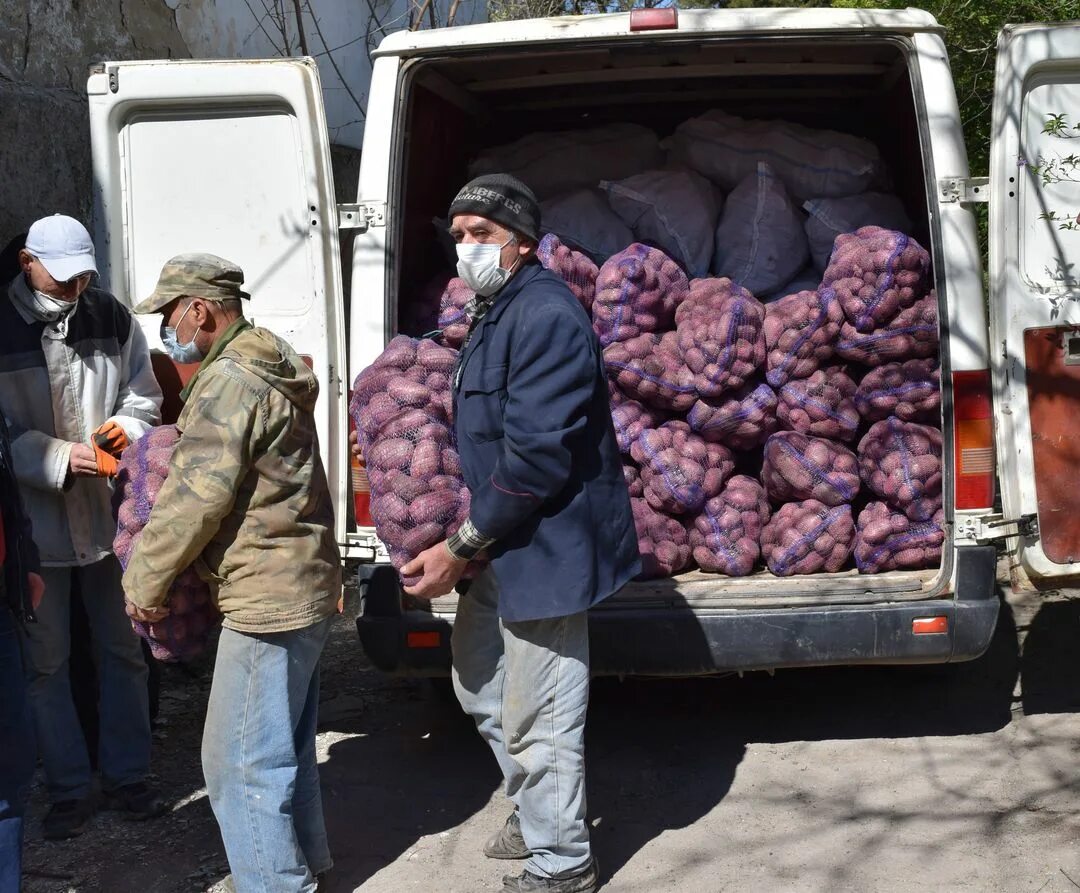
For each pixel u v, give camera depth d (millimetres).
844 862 3498
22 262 3688
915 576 4074
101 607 3914
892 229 4973
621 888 3422
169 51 6934
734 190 5082
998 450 3982
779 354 4340
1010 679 4812
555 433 2986
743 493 4324
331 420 4074
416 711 4828
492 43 4031
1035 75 3857
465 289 4430
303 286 4086
